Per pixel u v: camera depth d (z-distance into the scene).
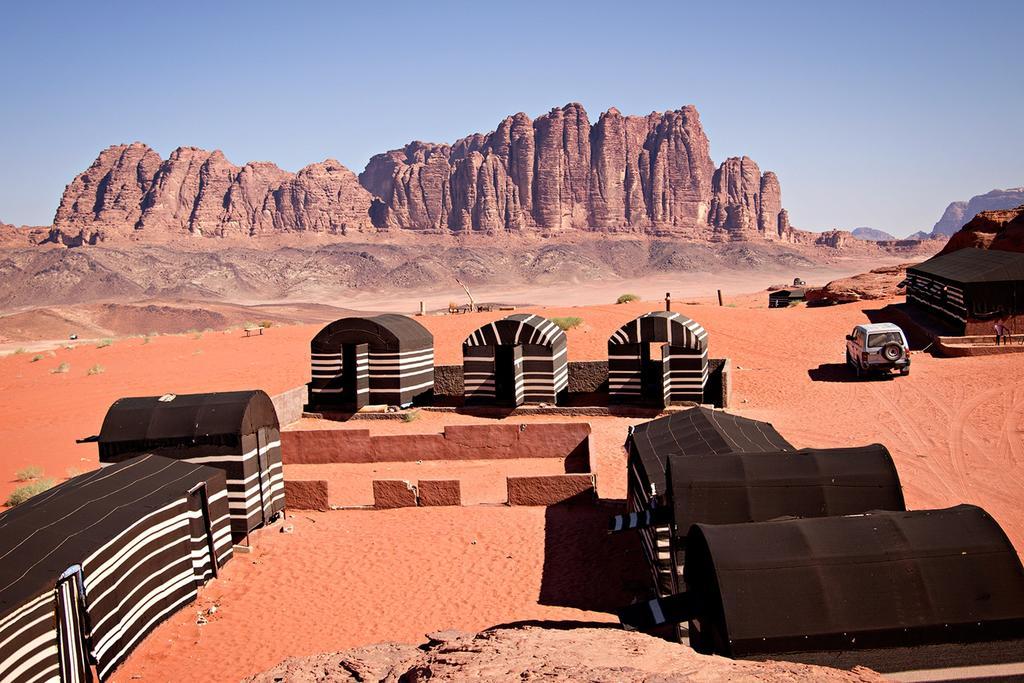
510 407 26.39
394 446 22.62
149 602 12.41
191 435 15.78
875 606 8.07
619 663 7.26
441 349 38.44
